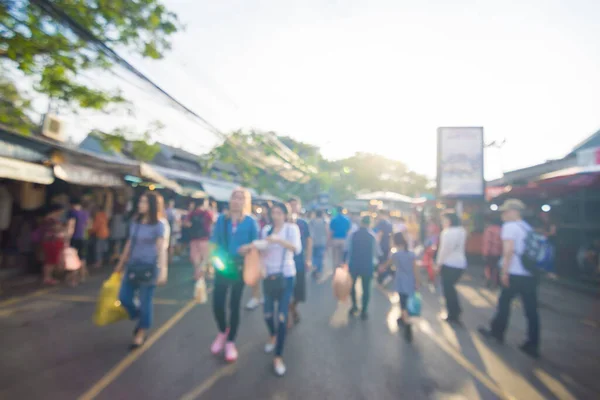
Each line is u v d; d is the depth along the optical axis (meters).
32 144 8.23
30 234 9.09
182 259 13.34
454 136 14.79
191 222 8.95
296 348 4.70
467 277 11.35
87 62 7.34
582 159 10.80
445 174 14.70
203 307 6.51
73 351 4.31
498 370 4.23
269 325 4.46
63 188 10.84
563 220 12.02
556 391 3.75
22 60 6.97
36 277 8.57
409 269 5.25
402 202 20.78
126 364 3.98
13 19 6.31
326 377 3.86
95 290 7.59
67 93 7.98
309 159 22.08
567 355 4.78
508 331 5.80
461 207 14.68
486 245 9.66
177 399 3.30
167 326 5.34
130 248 4.34
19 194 9.03
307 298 7.68
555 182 10.27
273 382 3.69
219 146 15.39
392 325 5.90
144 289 4.43
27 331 4.96
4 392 3.30
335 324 5.85
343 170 31.56
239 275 4.16
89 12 6.90
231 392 3.46
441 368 4.22
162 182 11.80
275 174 21.61
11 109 8.41
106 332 5.00
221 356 4.32
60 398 3.24
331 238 9.69
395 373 4.04
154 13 7.29
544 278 11.28
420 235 17.27
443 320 6.27
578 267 10.75
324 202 24.80
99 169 10.05
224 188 17.69
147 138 10.27
